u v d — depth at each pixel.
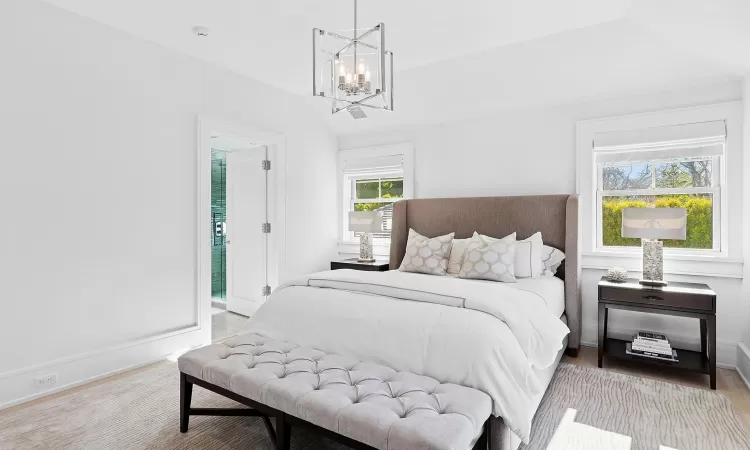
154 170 3.20
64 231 2.68
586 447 1.96
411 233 3.98
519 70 3.49
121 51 2.98
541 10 2.70
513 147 3.94
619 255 3.42
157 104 3.21
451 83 3.84
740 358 2.87
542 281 3.13
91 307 2.82
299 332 2.35
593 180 3.57
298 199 4.55
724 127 3.03
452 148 4.30
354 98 2.12
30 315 2.53
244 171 4.67
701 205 3.27
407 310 2.19
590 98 3.54
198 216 3.50
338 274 2.97
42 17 2.57
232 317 4.62
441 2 2.59
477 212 3.94
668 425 2.17
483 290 2.45
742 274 2.97
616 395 2.54
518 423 1.68
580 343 3.62
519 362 1.88
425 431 1.36
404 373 1.84
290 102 4.43
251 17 2.78
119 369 2.95
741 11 2.23
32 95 2.53
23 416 2.27
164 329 3.27
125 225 3.01
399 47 3.29
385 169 4.77
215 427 2.15
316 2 2.57
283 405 1.67
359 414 1.49
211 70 3.62
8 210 2.44
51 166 2.62
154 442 2.00
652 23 2.74
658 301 2.86
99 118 2.86
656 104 3.30
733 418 2.24
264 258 4.44
